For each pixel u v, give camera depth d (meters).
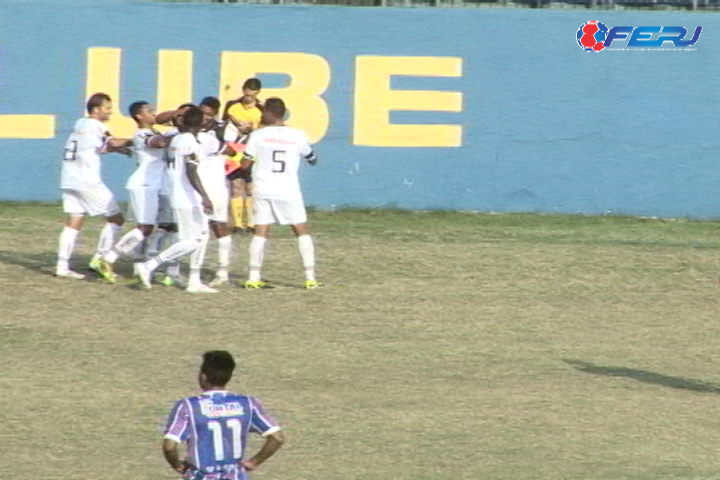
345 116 84.50
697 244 78.00
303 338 55.56
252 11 83.62
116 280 64.38
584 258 72.88
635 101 85.62
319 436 43.41
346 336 56.12
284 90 84.25
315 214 83.31
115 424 44.12
